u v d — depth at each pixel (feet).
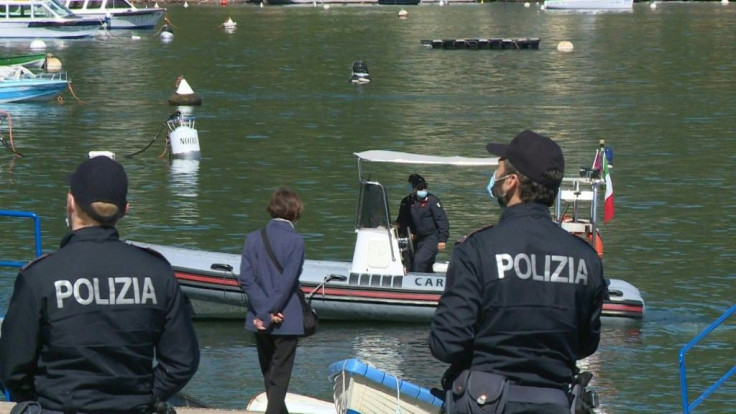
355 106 259.80
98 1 501.56
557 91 291.38
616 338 88.33
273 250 51.01
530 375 28.02
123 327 26.37
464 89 296.30
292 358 51.01
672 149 194.90
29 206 143.95
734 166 176.35
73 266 26.35
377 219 93.45
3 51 402.72
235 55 398.21
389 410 45.11
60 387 26.18
